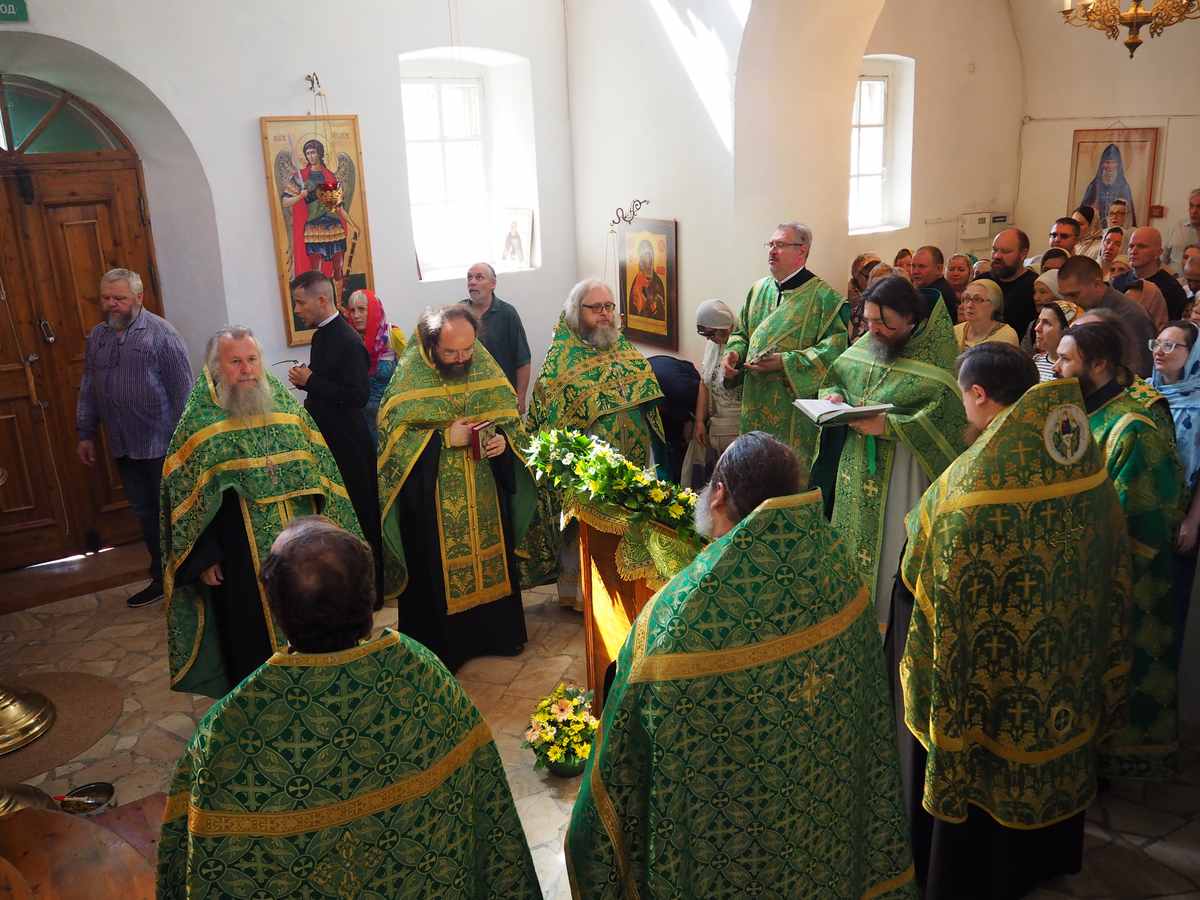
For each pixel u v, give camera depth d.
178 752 3.94
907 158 8.59
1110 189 9.08
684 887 1.85
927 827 2.73
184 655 3.75
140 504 5.25
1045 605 2.42
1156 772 3.07
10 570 5.88
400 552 4.14
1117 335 2.96
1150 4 8.45
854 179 8.48
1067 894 2.82
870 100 8.39
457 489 4.16
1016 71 9.35
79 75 5.58
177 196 5.97
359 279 6.43
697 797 1.80
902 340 3.71
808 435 4.70
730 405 5.12
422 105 7.12
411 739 1.63
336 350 4.72
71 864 2.47
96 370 5.07
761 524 1.78
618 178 6.88
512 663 4.40
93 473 6.09
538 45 6.93
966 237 9.25
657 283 6.68
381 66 6.30
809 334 4.71
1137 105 8.75
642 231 6.74
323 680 1.56
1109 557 2.56
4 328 5.70
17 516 5.89
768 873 1.86
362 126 6.29
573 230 7.39
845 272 6.75
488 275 6.04
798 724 1.82
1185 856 2.98
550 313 7.42
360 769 1.59
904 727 2.83
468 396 4.15
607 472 3.12
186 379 5.16
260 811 1.56
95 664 4.71
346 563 1.58
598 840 1.87
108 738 4.05
